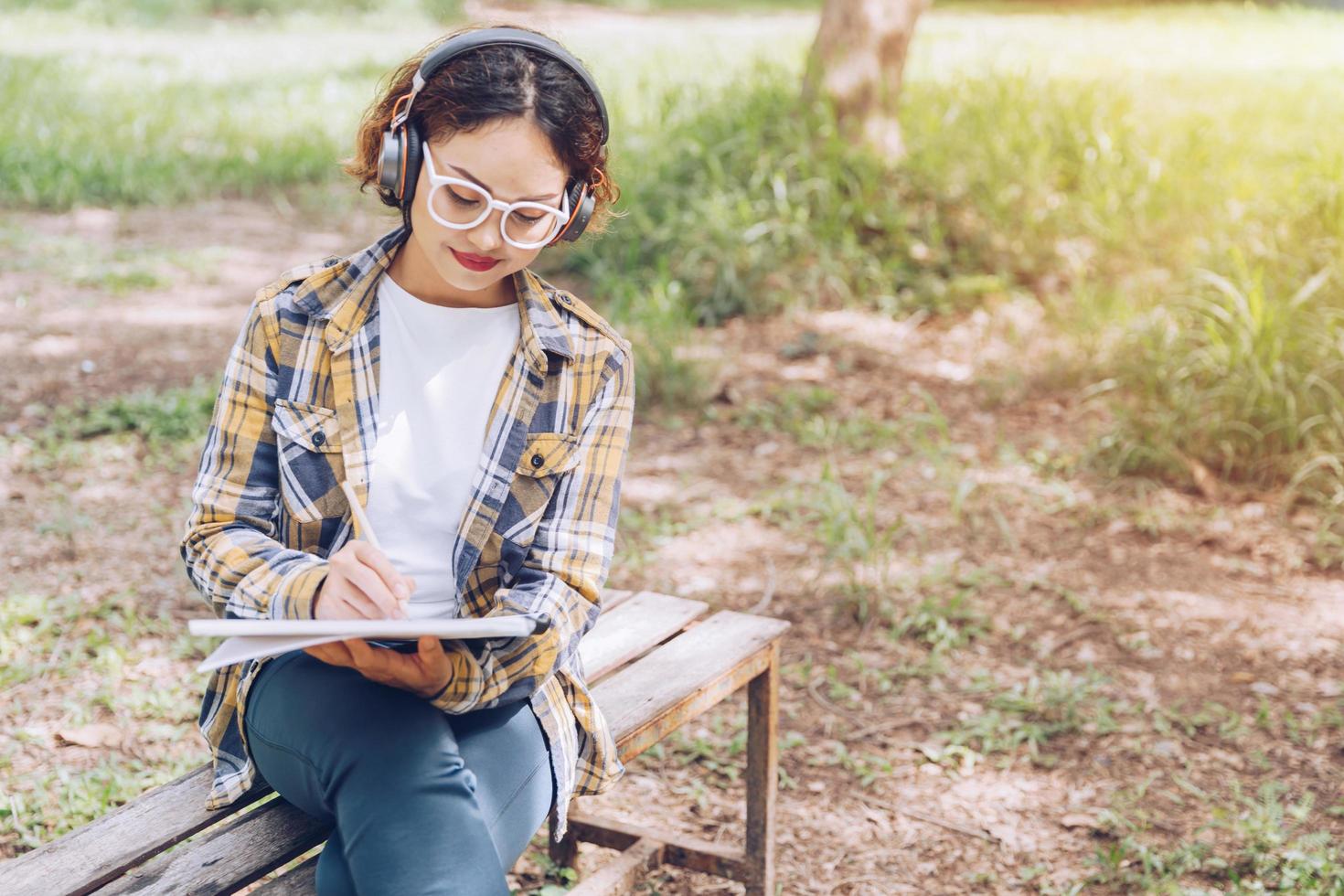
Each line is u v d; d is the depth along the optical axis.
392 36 20.47
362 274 1.93
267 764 1.88
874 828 3.20
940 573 4.43
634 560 4.56
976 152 8.00
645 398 6.05
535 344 1.95
